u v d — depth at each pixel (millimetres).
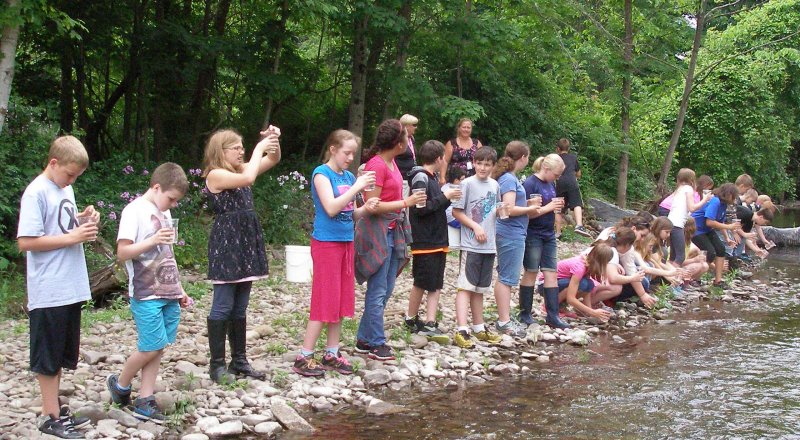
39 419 4141
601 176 19688
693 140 23422
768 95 23594
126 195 9180
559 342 6945
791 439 4551
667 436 4559
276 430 4453
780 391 5500
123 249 4203
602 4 19688
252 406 4777
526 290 7223
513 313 7719
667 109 23516
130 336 6062
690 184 9797
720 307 9031
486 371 5906
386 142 5645
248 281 5082
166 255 4438
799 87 25500
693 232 10023
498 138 17891
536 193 7016
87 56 13211
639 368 6090
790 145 26344
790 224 20906
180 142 14211
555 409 5016
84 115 13148
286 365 5496
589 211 16656
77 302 4059
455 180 6395
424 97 14125
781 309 8945
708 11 20266
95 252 8039
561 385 5578
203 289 7871
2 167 8156
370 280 5816
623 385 5598
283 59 13977
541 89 18766
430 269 6441
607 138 18219
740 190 12977
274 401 4859
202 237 9484
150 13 13586
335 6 12305
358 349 6000
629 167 20484
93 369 5129
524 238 6855
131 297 4363
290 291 8078
